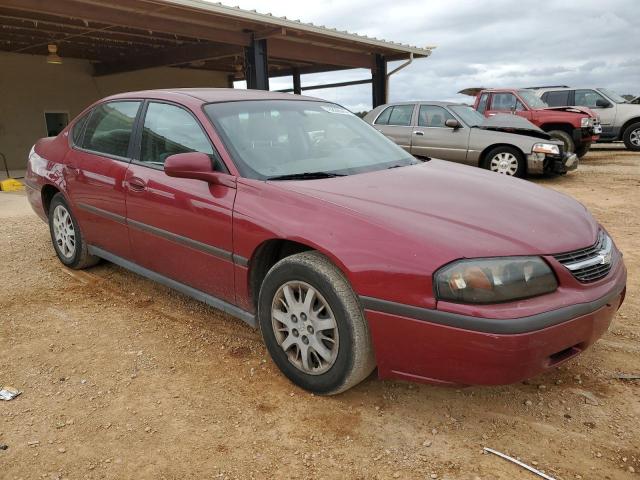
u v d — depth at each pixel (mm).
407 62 17578
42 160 4926
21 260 5188
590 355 3252
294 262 2762
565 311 2338
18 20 11883
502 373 2264
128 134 3977
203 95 3691
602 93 16766
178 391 2904
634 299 4105
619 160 14555
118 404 2789
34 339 3516
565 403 2766
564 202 3117
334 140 3750
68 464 2344
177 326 3695
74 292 4324
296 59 15500
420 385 2939
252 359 3238
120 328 3670
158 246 3639
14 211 7922
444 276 2307
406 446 2447
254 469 2307
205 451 2422
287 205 2852
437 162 3932
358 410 2719
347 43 15312
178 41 15109
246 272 3037
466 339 2268
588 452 2395
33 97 16984
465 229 2482
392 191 2920
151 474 2281
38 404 2795
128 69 17562
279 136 3527
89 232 4371
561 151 10117
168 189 3447
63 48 15789
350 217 2629
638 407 2725
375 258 2465
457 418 2652
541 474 2248
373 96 18516
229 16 11219
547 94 17109
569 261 2484
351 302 2572
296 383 2902
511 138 10195
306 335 2789
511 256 2346
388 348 2486
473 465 2314
